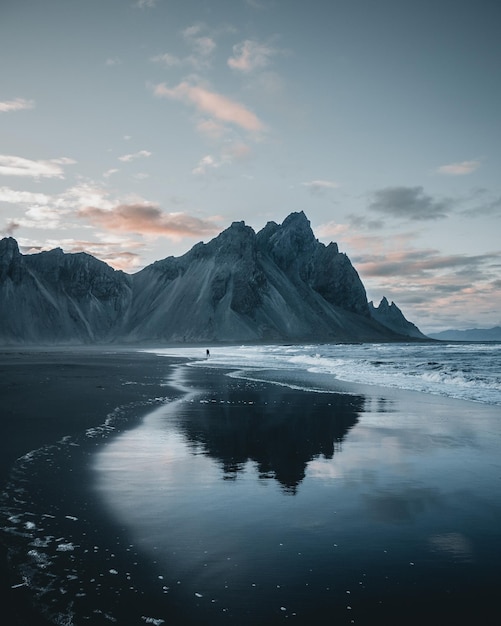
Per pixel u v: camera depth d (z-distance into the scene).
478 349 118.50
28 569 6.03
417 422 17.66
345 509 8.39
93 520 7.71
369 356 80.31
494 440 14.46
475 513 8.21
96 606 5.23
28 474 10.21
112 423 16.58
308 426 16.70
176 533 7.25
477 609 5.23
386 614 5.14
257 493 9.25
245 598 5.43
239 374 42.97
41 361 67.12
